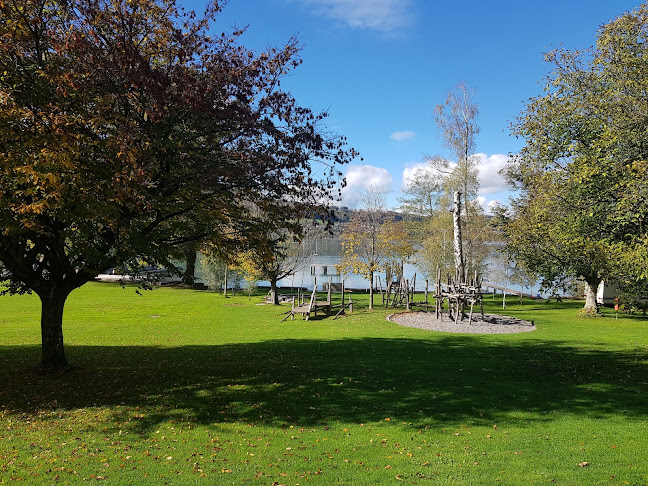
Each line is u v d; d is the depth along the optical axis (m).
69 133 8.02
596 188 12.16
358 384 10.68
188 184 9.82
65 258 11.02
